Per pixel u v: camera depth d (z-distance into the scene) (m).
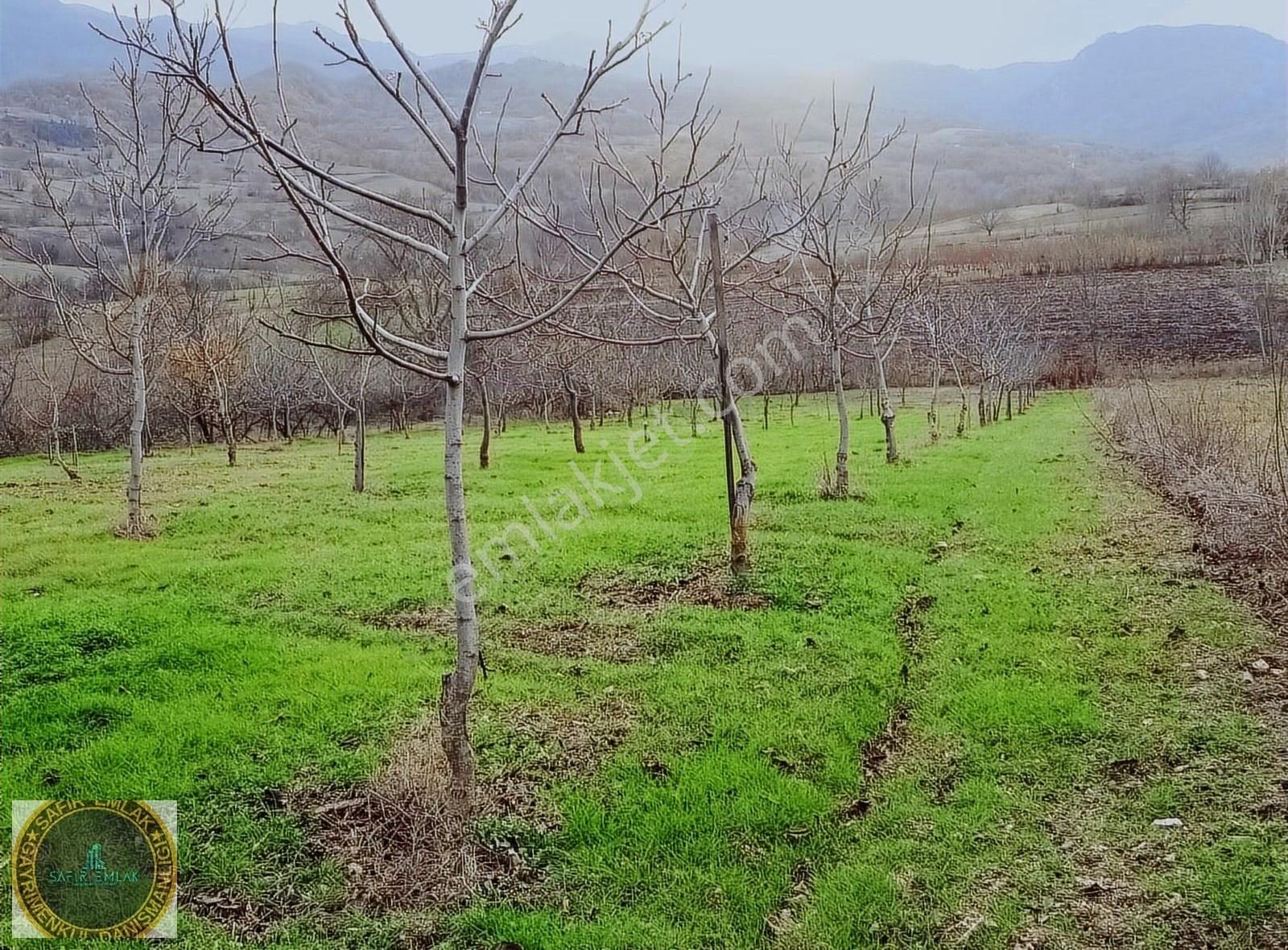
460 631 3.88
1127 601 6.60
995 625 6.25
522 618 6.71
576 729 4.78
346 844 3.76
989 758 4.42
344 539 9.56
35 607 7.02
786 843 3.71
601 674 5.52
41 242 13.23
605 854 3.63
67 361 24.47
